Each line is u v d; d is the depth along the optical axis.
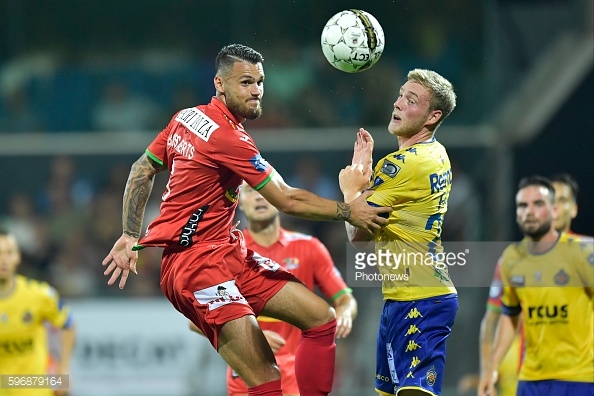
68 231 48.25
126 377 41.25
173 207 19.92
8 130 51.31
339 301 26.36
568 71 49.06
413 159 19.98
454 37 51.69
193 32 53.56
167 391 40.97
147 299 41.97
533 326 27.53
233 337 19.61
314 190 48.62
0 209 48.84
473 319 40.78
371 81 51.72
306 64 52.31
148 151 20.95
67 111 52.19
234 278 20.12
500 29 51.47
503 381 33.22
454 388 40.44
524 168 49.03
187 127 19.97
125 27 53.69
